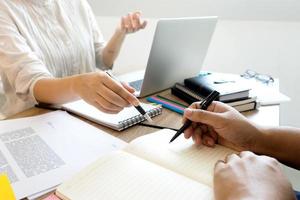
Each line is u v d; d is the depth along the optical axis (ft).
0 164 1.60
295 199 1.18
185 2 5.02
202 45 2.94
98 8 5.60
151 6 5.24
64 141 1.87
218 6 4.84
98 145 1.82
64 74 3.67
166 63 2.64
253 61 4.92
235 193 1.14
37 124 2.10
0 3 3.10
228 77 2.89
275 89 2.87
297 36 4.58
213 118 1.69
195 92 2.53
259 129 1.73
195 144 1.74
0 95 3.09
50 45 3.45
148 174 1.40
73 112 2.33
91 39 4.20
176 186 1.31
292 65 4.73
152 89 2.74
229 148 1.73
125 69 5.63
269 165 1.31
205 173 1.44
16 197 1.36
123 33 4.13
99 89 1.99
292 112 4.84
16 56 2.76
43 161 1.64
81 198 1.26
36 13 3.44
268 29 4.69
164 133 1.88
